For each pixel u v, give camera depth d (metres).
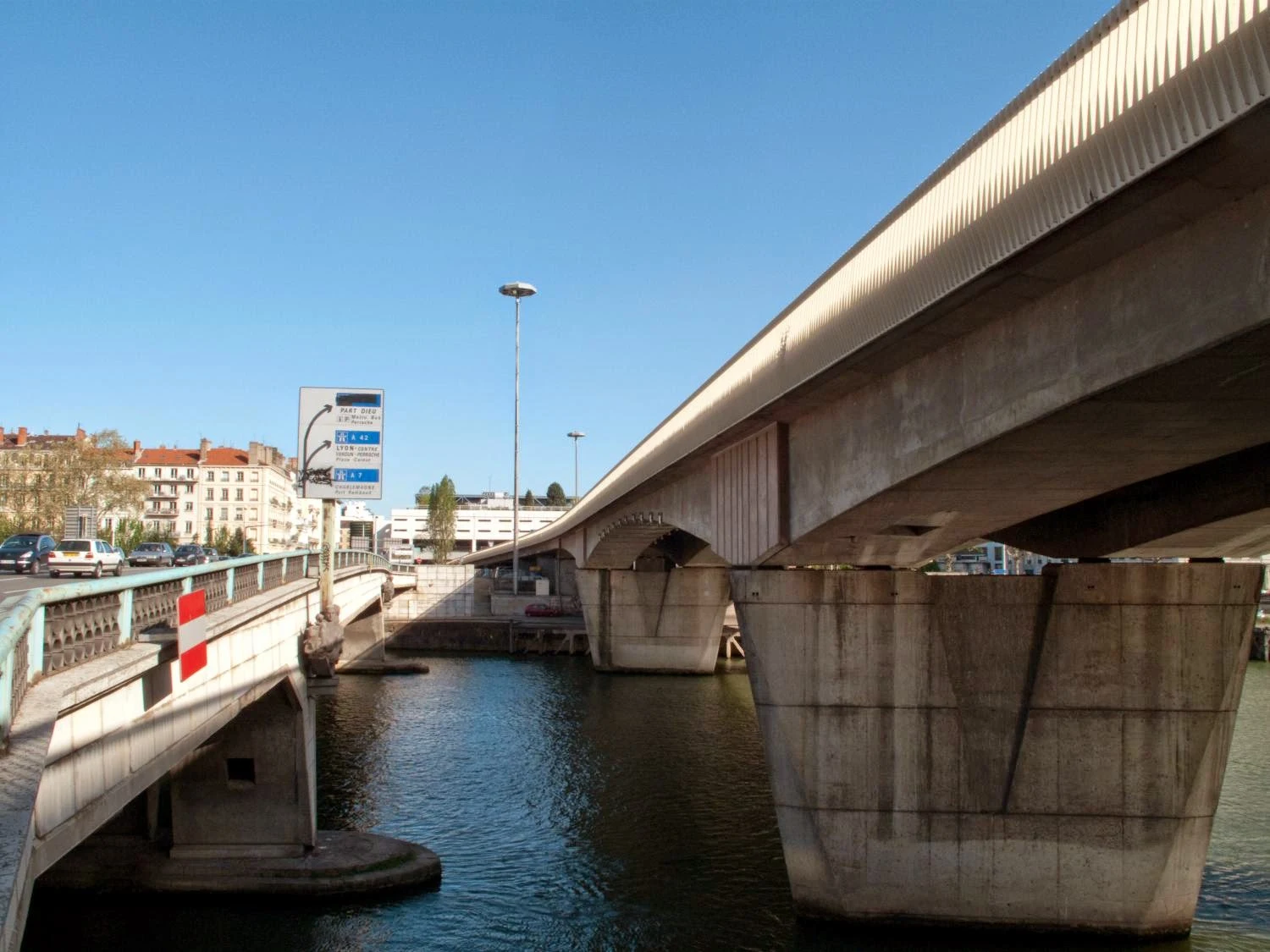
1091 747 20.31
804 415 21.53
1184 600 20.36
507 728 44.72
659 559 67.12
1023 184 11.20
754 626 21.64
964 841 20.50
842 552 23.25
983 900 20.36
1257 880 23.55
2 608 8.30
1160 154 9.02
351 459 25.30
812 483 21.06
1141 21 9.33
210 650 15.80
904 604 21.00
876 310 15.05
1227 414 12.73
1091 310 12.12
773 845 27.05
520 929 20.95
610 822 29.33
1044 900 20.22
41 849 9.14
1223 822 28.41
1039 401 13.12
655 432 33.72
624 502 44.19
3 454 113.62
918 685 20.84
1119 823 20.17
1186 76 8.63
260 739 22.78
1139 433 13.81
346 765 37.09
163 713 13.36
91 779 10.60
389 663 67.06
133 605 12.95
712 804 31.27
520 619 90.19
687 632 65.88
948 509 19.11
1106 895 20.09
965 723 20.66
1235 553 21.20
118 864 22.11
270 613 20.16
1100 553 21.00
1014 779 20.44
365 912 21.66
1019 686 20.55
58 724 9.61
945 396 15.61
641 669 65.88
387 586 68.44
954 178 12.86
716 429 24.50
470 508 184.25
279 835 22.98
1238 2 8.05
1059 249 11.29
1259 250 9.61
